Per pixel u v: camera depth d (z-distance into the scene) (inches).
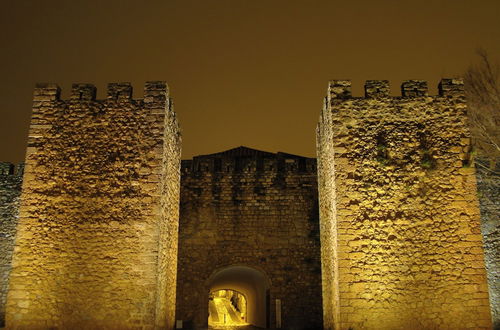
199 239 953.5
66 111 623.2
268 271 937.5
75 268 571.8
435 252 564.7
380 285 555.5
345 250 566.6
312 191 974.4
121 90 629.9
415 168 590.6
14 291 566.3
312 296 924.0
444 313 547.2
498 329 716.0
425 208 577.9
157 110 622.2
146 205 589.9
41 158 607.8
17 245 580.1
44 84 633.0
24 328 555.5
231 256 946.1
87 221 585.6
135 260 573.3
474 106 703.7
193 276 937.5
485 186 768.9
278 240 951.0
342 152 597.0
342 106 613.3
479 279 556.1
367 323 545.0
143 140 611.5
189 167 991.0
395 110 610.9
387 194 582.6
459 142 599.2
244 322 1439.5
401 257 563.2
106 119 619.5
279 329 905.5
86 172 601.6
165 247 636.7
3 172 915.4
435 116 608.1
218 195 975.6
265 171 987.3
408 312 547.8
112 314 557.6
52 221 586.9
